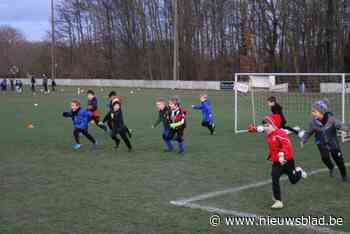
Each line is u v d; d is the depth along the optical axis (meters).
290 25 51.28
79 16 74.06
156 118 20.00
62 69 75.12
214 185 7.92
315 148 12.08
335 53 49.19
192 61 61.28
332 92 20.20
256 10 55.06
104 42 70.69
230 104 28.00
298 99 21.47
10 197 7.16
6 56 84.62
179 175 8.74
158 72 64.56
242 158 10.58
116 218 6.06
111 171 9.15
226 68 59.78
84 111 11.93
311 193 7.30
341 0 47.22
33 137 14.21
